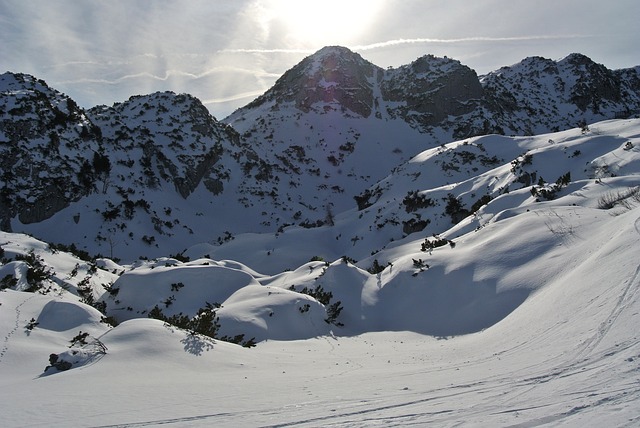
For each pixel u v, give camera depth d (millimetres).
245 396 7906
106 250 56656
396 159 126125
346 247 57188
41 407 7301
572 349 8555
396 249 41031
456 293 22016
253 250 56312
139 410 7055
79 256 38062
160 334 13484
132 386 8930
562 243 20453
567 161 43500
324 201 104562
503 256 22062
